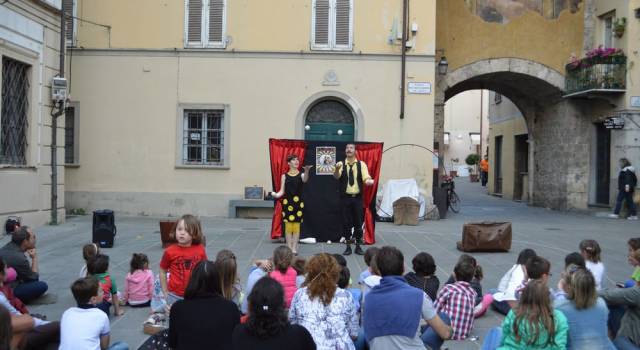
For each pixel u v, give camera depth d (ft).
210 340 13.39
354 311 15.69
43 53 44.78
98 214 36.83
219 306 13.67
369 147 38.86
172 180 54.08
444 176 67.67
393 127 53.83
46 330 16.47
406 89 53.72
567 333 14.99
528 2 62.69
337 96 53.88
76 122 53.98
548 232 48.06
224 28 53.93
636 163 59.31
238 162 54.03
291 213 35.01
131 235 42.04
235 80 54.03
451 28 61.98
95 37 53.98
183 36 54.03
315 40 54.03
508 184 88.02
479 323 23.07
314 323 15.01
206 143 54.75
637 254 20.02
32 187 43.50
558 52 63.16
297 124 53.98
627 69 58.80
